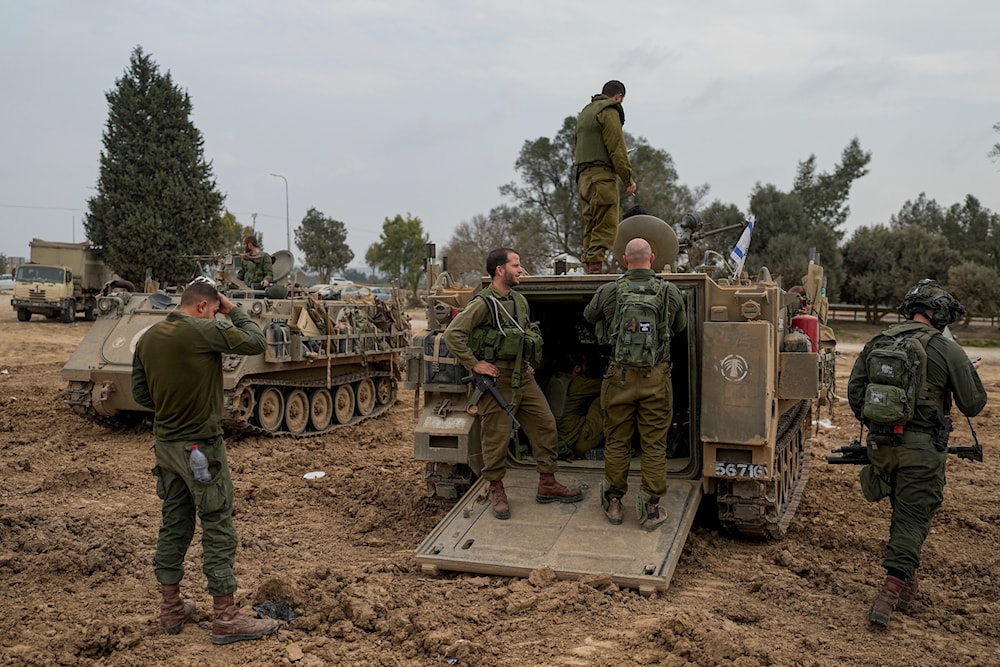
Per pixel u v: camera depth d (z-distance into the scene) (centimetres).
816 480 909
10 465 940
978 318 3881
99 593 550
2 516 709
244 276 1490
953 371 515
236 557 629
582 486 652
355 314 1362
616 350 561
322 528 723
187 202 4288
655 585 527
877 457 525
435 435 668
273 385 1152
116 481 877
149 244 4200
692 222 847
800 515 755
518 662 441
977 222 5859
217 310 496
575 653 450
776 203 3744
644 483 574
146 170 4338
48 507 765
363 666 440
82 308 3444
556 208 3894
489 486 646
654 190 3641
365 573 580
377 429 1301
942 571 605
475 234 5178
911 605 538
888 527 718
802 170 4572
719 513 639
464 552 574
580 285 666
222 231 4506
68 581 573
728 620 496
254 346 491
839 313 4172
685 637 461
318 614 503
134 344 1161
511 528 598
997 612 525
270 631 479
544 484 629
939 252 3638
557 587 526
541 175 3906
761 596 546
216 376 476
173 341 459
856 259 3728
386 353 1426
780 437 723
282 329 1150
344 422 1332
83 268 3447
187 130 4447
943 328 548
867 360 536
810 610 523
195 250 4347
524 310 622
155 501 804
